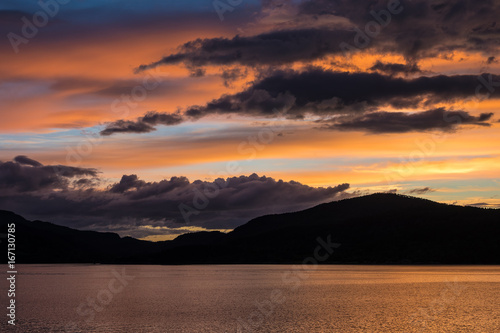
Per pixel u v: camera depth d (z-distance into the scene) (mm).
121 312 61000
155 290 96562
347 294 83750
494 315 56938
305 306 66750
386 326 49531
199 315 58031
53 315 58219
